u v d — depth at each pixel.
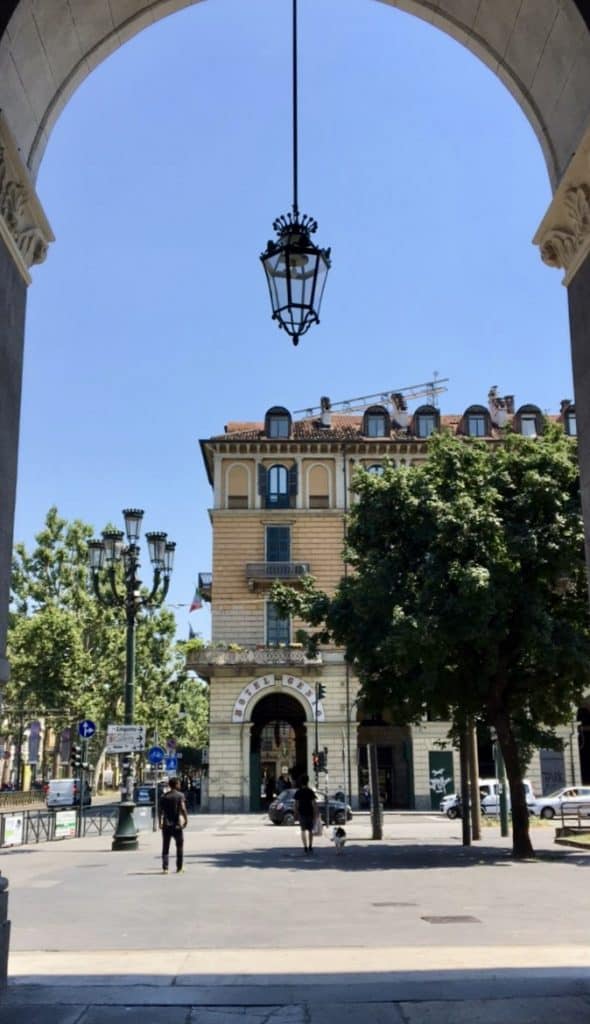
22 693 53.69
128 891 14.47
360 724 49.12
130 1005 6.27
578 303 7.19
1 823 24.30
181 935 9.90
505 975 7.19
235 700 47.19
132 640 25.08
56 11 7.13
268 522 49.81
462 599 19.70
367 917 11.30
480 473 21.73
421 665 21.03
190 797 56.66
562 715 22.67
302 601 24.50
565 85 7.37
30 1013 6.04
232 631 48.47
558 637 20.69
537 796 46.47
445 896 13.57
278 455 50.84
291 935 9.87
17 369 7.26
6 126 6.74
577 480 21.52
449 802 42.31
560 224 7.41
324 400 55.25
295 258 7.25
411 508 21.64
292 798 37.88
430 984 6.89
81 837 29.50
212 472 54.84
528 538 20.50
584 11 6.66
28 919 11.27
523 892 14.03
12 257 7.19
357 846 25.25
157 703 65.75
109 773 102.44
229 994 6.60
